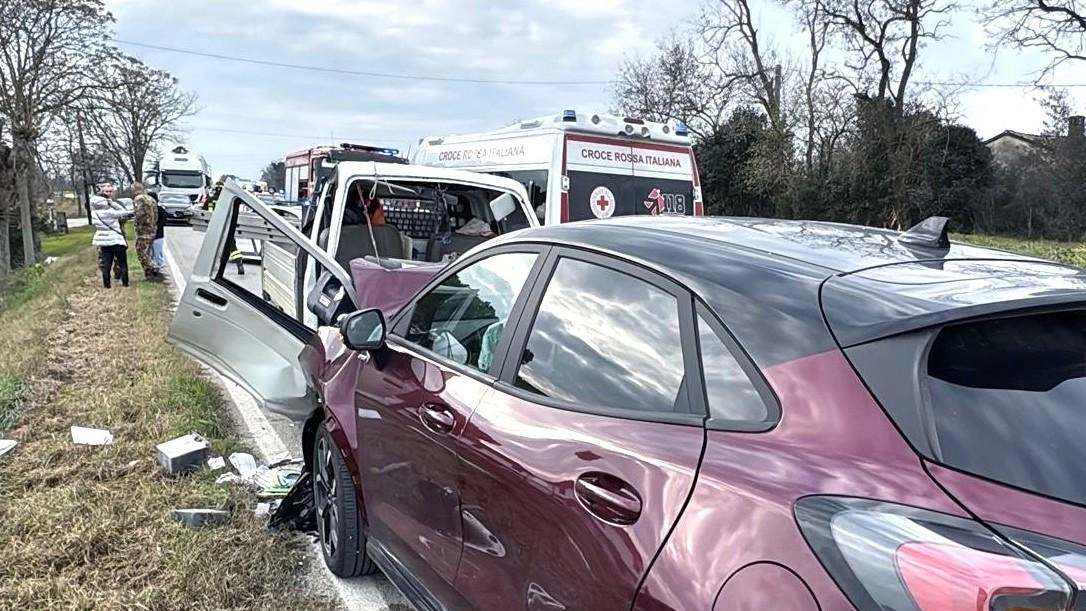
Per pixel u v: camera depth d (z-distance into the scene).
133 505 4.19
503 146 9.70
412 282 4.74
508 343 2.72
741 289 2.07
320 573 3.76
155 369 6.94
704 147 38.38
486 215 7.73
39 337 8.38
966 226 37.62
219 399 6.35
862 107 32.56
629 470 1.98
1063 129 34.38
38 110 25.52
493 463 2.45
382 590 3.61
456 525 2.68
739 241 2.42
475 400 2.69
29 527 3.91
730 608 1.61
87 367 7.16
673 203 9.70
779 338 1.91
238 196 4.89
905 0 31.62
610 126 9.20
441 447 2.76
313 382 4.04
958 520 1.49
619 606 1.89
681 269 2.24
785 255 2.26
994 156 39.03
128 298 11.32
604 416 2.20
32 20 24.61
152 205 13.36
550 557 2.17
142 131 50.47
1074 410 1.73
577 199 8.94
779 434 1.79
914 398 1.69
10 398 5.81
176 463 4.68
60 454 4.91
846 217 33.41
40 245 31.55
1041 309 1.88
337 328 4.16
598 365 2.33
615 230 2.65
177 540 3.85
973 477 1.57
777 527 1.62
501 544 2.41
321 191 6.85
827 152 33.94
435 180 6.70
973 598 1.34
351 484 3.56
